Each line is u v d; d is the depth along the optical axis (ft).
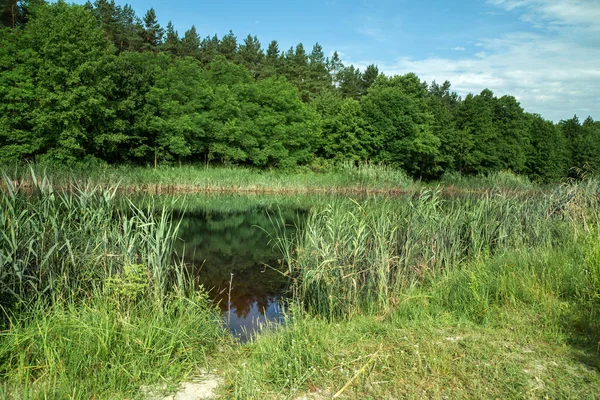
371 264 22.85
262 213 67.41
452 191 131.03
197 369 14.26
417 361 13.05
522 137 179.42
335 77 271.90
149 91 105.19
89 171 82.84
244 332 20.33
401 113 139.44
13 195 19.49
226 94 115.03
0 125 81.87
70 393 11.41
